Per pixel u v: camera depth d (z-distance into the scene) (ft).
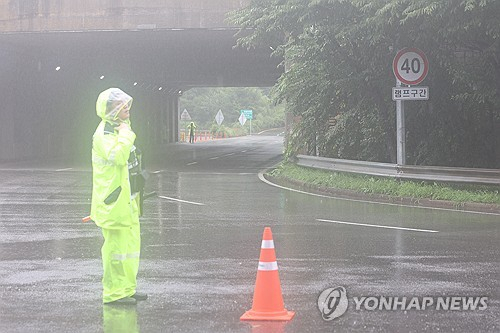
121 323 26.73
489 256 39.75
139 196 30.55
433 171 72.90
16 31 113.91
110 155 28.68
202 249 42.37
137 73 183.62
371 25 72.23
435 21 68.03
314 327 26.22
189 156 162.20
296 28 80.74
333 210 61.77
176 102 291.58
